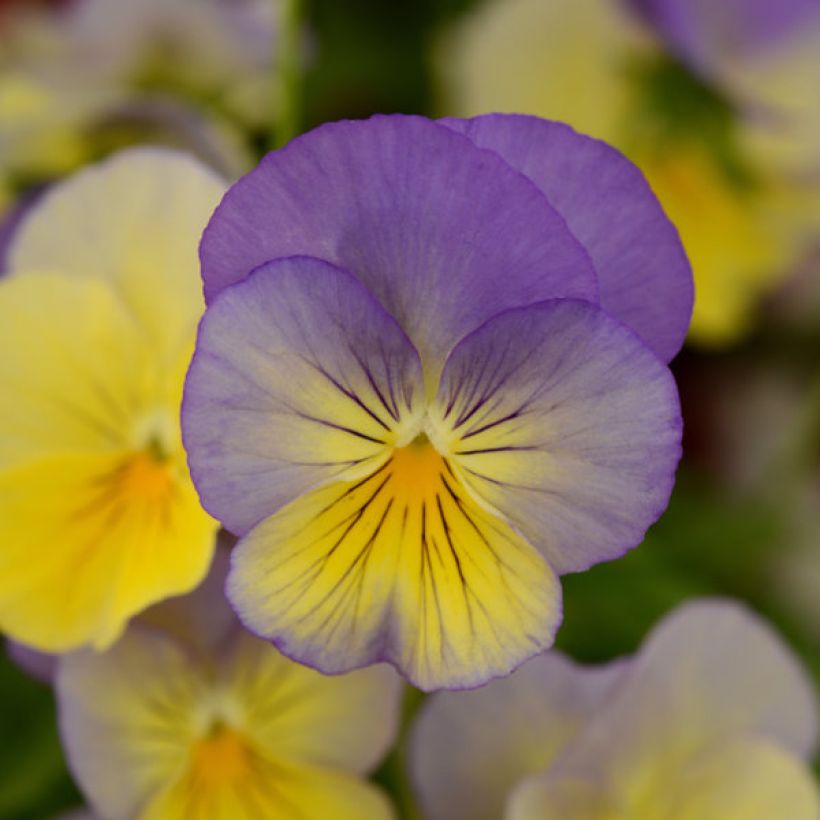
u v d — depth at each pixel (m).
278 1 0.32
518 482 0.25
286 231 0.24
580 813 0.28
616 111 0.35
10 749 0.31
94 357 0.26
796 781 0.28
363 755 0.27
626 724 0.28
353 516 0.25
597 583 0.32
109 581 0.26
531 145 0.25
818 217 0.36
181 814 0.26
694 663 0.28
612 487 0.24
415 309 0.25
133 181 0.26
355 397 0.24
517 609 0.25
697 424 0.40
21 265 0.26
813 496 0.38
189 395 0.24
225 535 0.26
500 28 0.34
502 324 0.24
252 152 0.33
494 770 0.28
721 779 0.28
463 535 0.25
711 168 0.35
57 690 0.26
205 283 0.24
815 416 0.39
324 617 0.24
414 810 0.29
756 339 0.40
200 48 0.33
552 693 0.28
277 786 0.27
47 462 0.26
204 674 0.27
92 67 0.33
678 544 0.36
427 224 0.24
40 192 0.31
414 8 0.39
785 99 0.34
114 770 0.26
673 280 0.25
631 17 0.34
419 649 0.25
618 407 0.24
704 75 0.34
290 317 0.24
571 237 0.24
